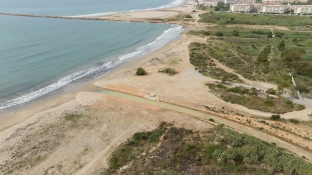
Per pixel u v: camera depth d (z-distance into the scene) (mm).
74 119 50031
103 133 45781
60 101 57688
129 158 38625
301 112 51750
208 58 86188
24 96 59844
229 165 36812
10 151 40938
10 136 44688
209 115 52062
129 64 81688
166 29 137375
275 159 36812
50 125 48031
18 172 36844
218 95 59281
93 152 40938
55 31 121125
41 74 71625
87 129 46938
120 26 141250
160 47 101188
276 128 46906
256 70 74500
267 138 44406
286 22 148125
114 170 36250
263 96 58000
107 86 65562
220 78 69562
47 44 98188
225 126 47906
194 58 85688
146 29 135750
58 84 66562
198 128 45969
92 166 37781
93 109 53719
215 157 38031
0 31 115500
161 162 37250
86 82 68188
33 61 79812
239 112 52406
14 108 54531
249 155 37688
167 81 67938
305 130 46125
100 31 125938
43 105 55969
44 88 64250
